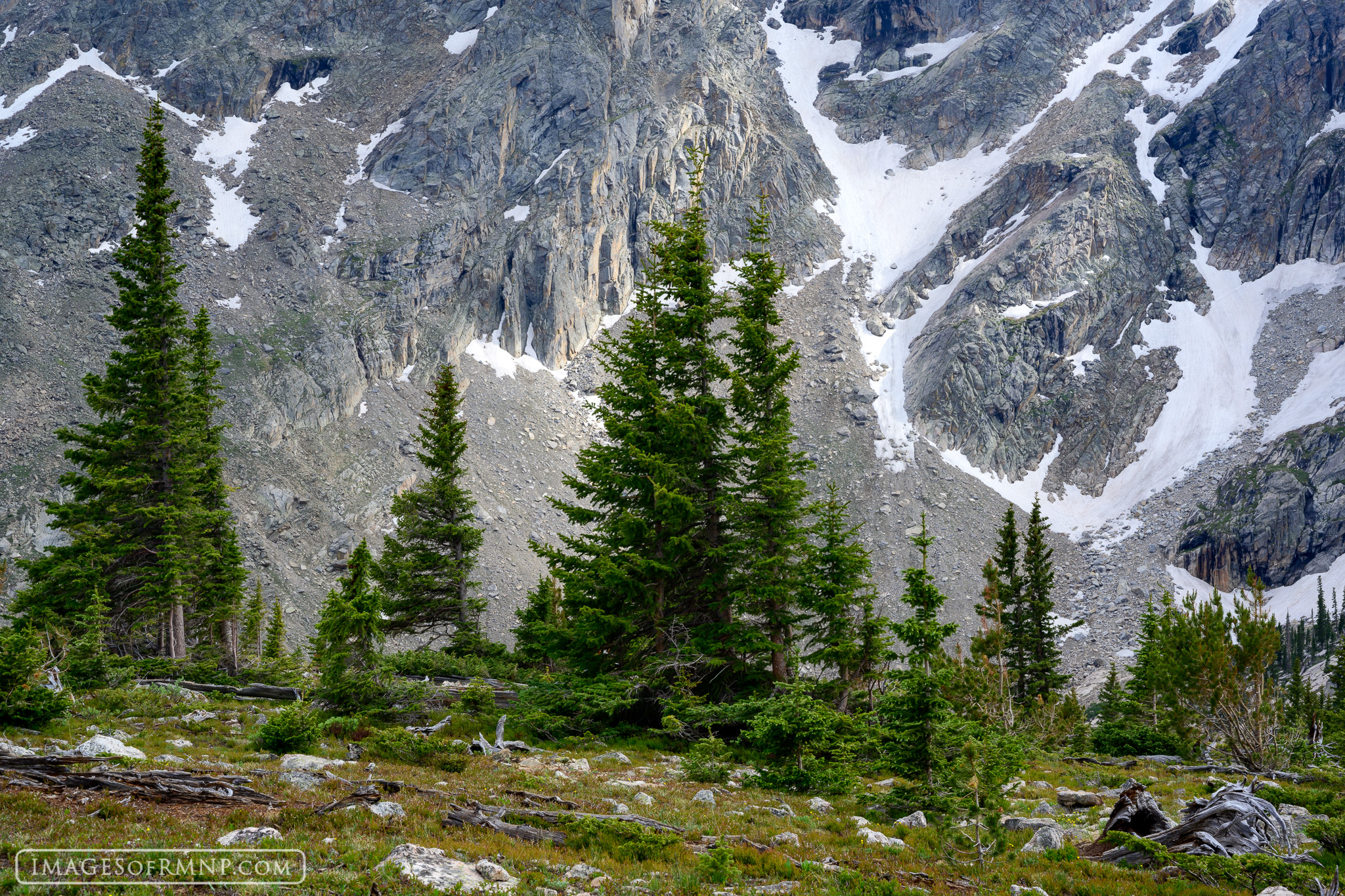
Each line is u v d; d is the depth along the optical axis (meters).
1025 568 50.72
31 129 155.12
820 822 14.59
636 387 29.31
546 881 9.47
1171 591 118.19
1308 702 39.81
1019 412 154.88
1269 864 11.77
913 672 16.59
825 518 26.50
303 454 116.50
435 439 39.94
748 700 23.36
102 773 12.15
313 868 9.12
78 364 110.69
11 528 86.88
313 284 145.12
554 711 25.19
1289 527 120.81
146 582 36.00
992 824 12.95
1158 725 32.62
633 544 27.84
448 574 38.66
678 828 13.11
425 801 12.95
